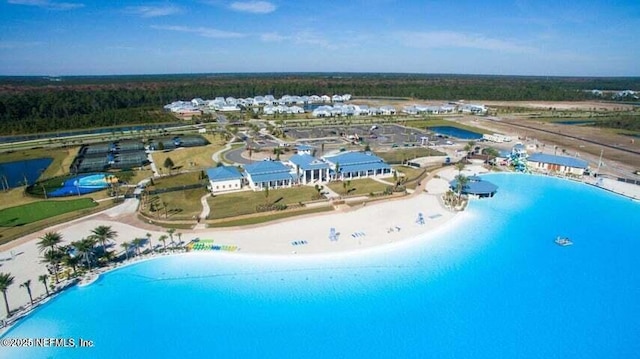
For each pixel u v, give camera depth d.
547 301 62.25
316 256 74.25
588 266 72.56
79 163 143.25
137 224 88.25
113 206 99.38
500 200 106.00
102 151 162.38
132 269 69.94
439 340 53.94
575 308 60.72
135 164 141.12
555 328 56.34
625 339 54.25
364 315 58.69
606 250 78.69
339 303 61.34
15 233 83.31
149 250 75.75
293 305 60.75
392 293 63.75
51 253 67.38
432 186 117.00
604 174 130.62
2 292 61.28
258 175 113.00
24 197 106.12
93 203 101.44
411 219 92.00
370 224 88.69
